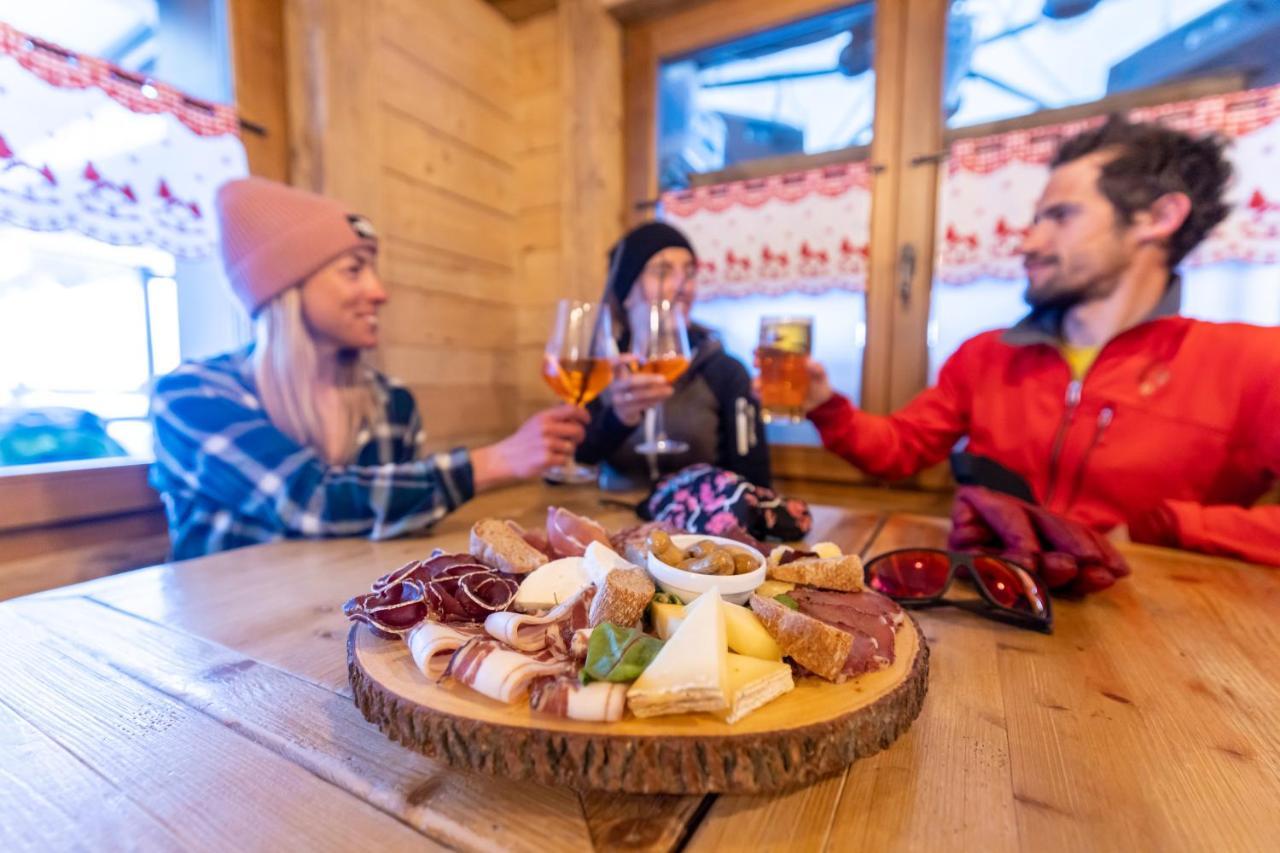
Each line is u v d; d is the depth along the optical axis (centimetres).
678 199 183
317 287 102
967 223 145
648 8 176
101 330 118
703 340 154
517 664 32
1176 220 105
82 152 108
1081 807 31
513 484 131
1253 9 116
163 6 124
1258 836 28
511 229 204
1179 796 31
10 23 100
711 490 81
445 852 28
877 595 45
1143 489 109
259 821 30
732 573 40
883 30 150
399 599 41
